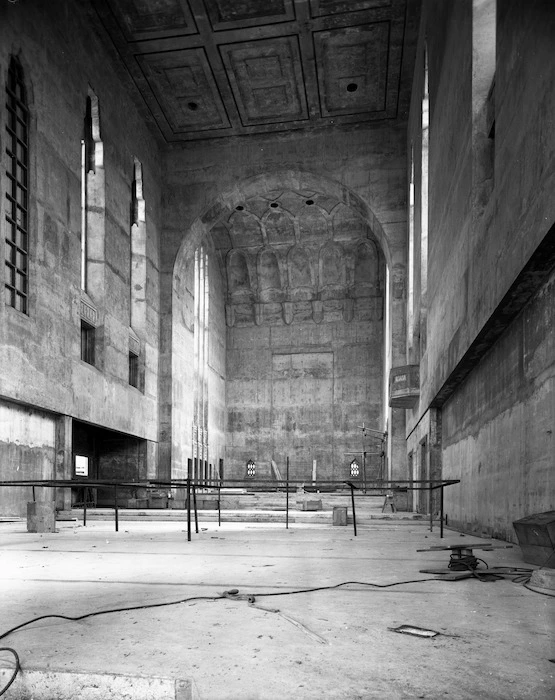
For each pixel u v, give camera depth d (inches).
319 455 1710.1
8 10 668.1
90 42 893.2
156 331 1154.0
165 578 209.9
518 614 150.3
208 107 1081.4
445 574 213.6
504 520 382.9
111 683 105.4
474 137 422.0
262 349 1777.8
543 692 97.9
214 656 115.1
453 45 519.5
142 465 1087.0
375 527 548.7
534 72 271.9
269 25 890.1
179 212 1199.6
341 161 1155.3
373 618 145.2
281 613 150.0
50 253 752.3
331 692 98.0
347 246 1673.2
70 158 821.9
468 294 431.5
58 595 176.2
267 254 1716.3
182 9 861.8
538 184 262.8
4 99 655.1
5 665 111.0
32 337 697.6
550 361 293.7
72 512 770.8
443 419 671.8
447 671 107.3
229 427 1763.0
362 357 1724.9
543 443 303.7
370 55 947.3
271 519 703.7
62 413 772.0
